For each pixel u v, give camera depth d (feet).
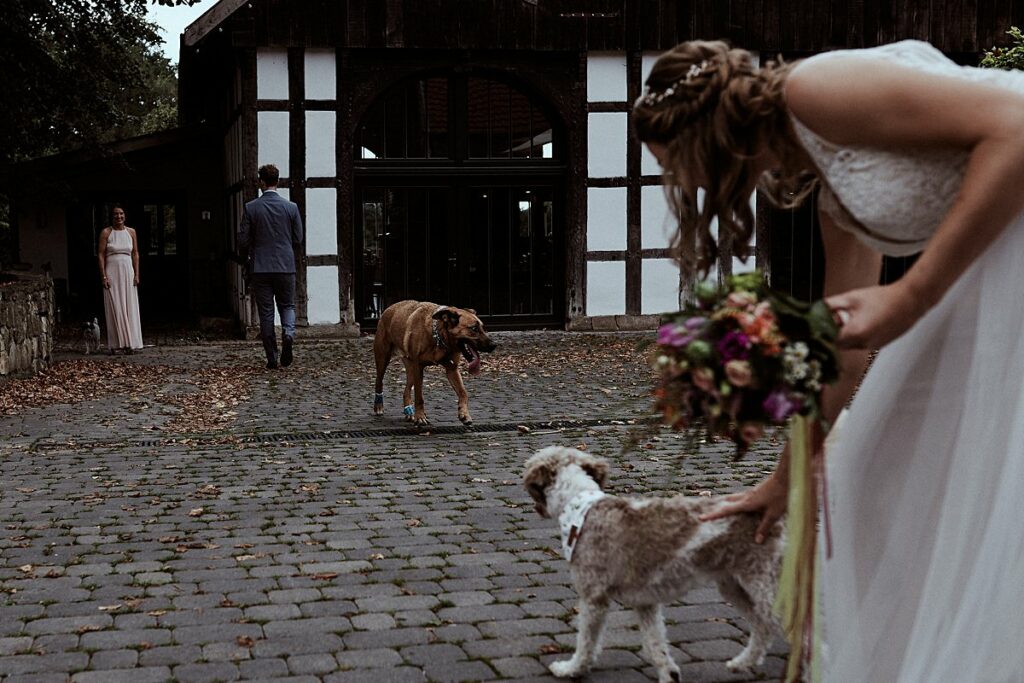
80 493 21.29
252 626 13.66
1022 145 6.42
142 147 66.44
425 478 22.44
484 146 56.24
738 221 7.38
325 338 54.60
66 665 12.36
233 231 62.85
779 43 57.16
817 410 6.63
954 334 7.51
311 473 23.04
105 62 56.03
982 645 7.27
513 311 57.16
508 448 25.66
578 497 11.45
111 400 34.42
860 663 7.95
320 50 54.03
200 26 52.19
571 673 11.84
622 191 56.90
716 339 6.64
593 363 42.39
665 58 7.36
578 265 56.85
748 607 11.18
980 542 7.30
